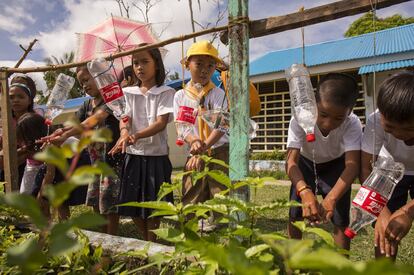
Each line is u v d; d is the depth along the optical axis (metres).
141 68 2.66
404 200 2.03
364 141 1.95
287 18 1.61
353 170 1.93
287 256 0.45
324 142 2.08
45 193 0.44
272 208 0.95
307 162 2.26
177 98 2.58
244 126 1.65
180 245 0.81
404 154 1.90
